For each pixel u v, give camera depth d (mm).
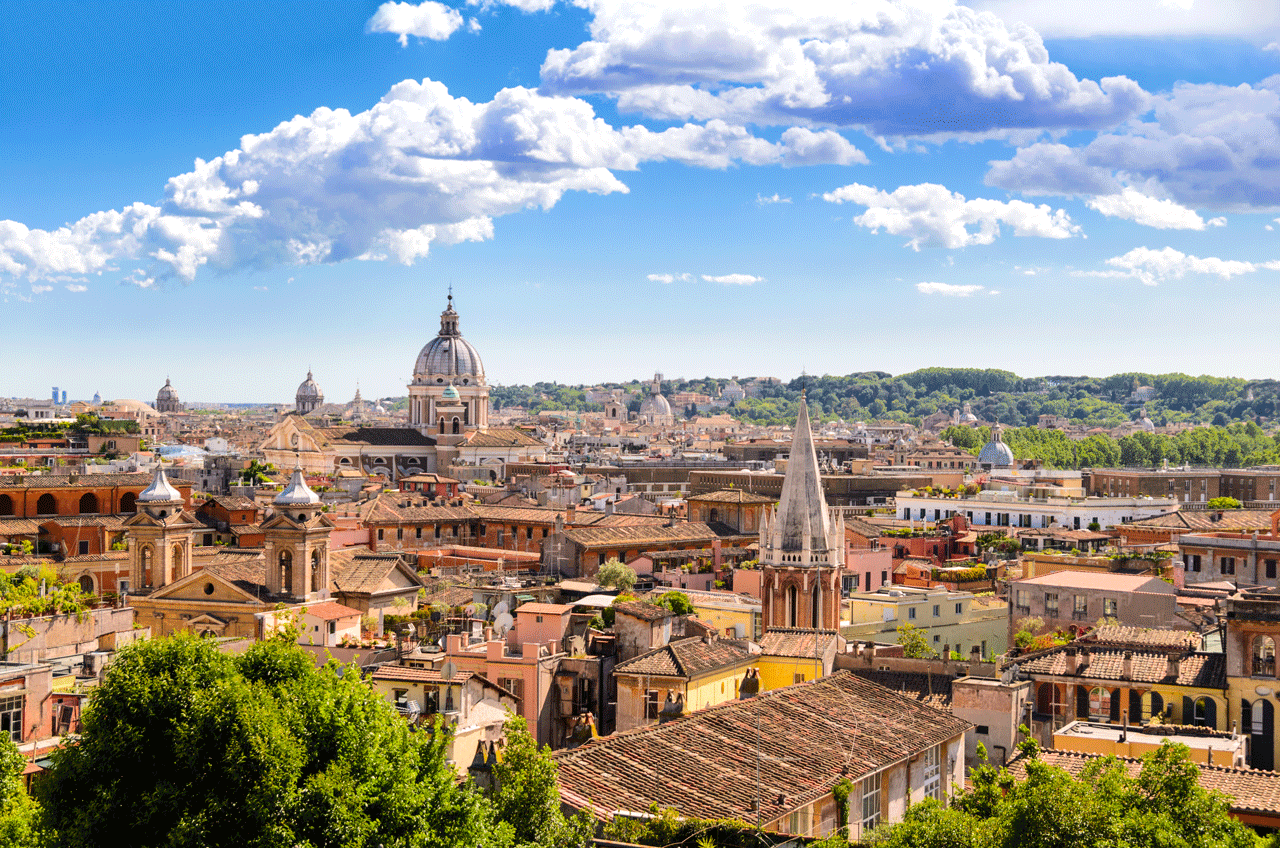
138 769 53688
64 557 182875
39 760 76938
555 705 100375
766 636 111625
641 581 180125
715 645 100562
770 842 60094
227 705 52938
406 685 89938
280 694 55375
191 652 56969
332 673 61250
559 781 63312
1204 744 84938
